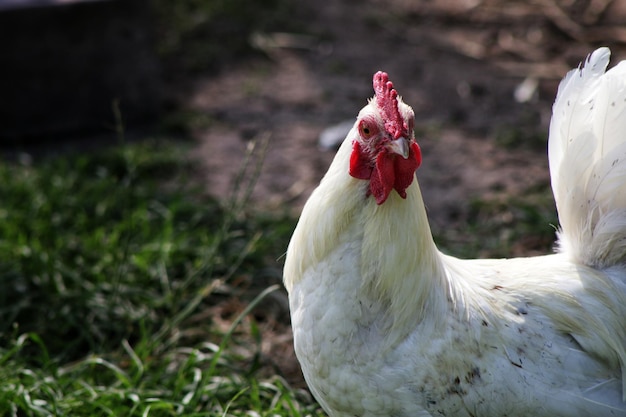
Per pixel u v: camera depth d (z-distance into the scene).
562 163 1.73
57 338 2.09
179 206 2.35
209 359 2.01
